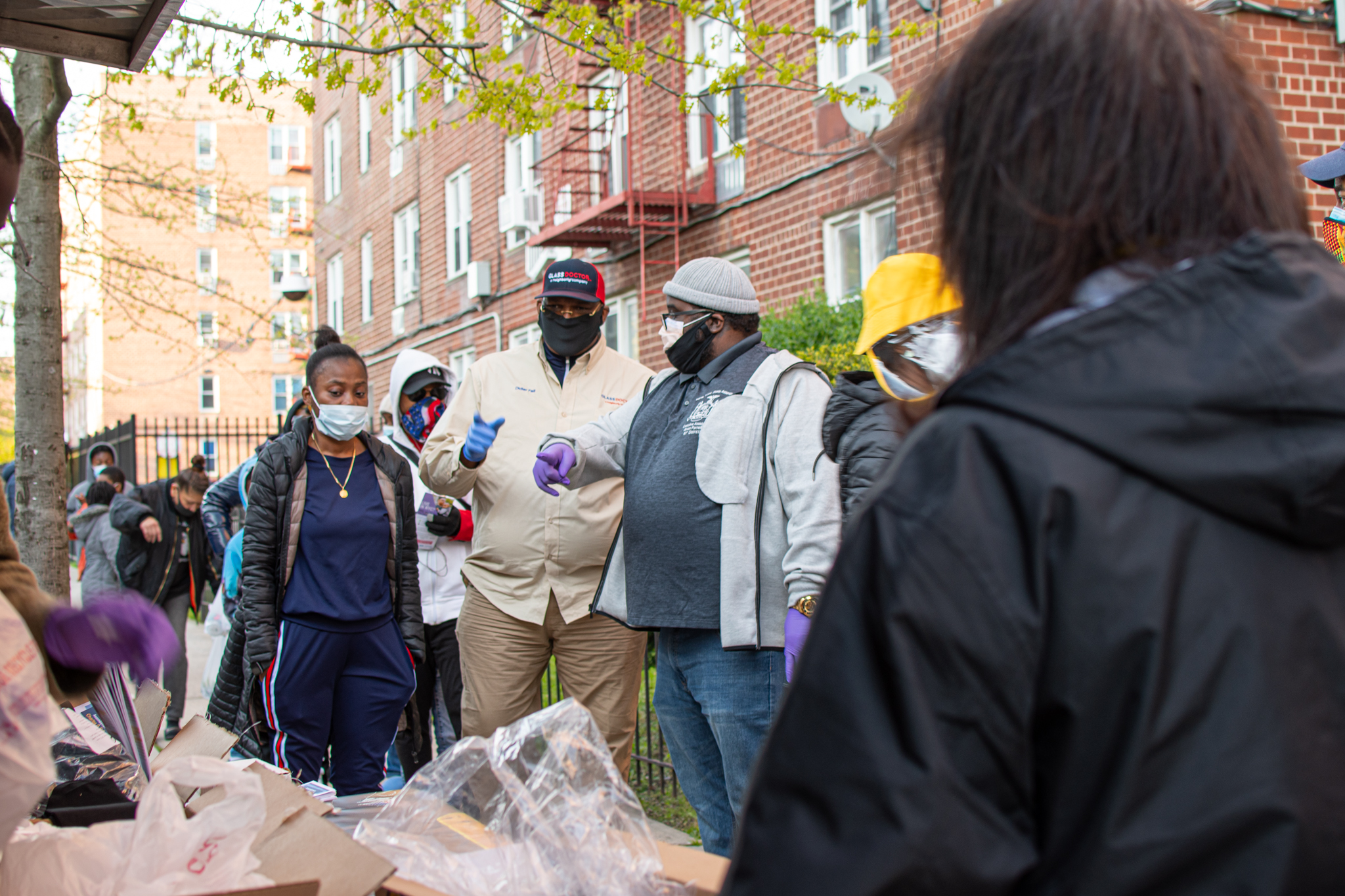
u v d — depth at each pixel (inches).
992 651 31.7
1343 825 31.5
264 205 358.3
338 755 154.8
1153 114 34.7
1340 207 144.9
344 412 152.3
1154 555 31.8
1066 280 35.3
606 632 149.9
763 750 35.1
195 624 446.6
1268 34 237.8
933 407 37.4
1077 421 32.7
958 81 38.4
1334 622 32.8
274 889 55.2
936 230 40.0
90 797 82.0
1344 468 30.9
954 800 31.4
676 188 415.5
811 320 313.6
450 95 664.4
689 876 66.7
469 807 77.2
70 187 260.4
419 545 185.9
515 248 589.6
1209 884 31.1
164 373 1349.7
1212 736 31.2
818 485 106.1
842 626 33.8
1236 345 31.9
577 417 156.2
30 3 108.8
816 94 364.5
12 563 63.9
